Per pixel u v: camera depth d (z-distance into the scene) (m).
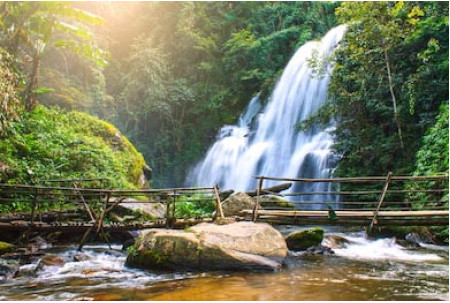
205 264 4.65
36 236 6.71
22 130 9.45
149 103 18.72
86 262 5.32
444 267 5.18
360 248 6.80
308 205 12.48
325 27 20.83
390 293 3.80
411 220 6.05
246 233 5.06
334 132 12.10
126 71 20.80
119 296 3.66
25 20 9.47
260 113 18.23
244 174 16.52
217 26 22.02
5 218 6.45
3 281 4.30
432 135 9.19
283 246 5.16
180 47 20.95
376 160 10.98
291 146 15.49
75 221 7.27
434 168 8.77
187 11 21.06
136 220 7.54
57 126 10.64
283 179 6.32
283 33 20.31
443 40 10.65
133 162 12.19
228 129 19.55
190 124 20.34
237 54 20.55
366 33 10.48
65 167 9.10
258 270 4.68
